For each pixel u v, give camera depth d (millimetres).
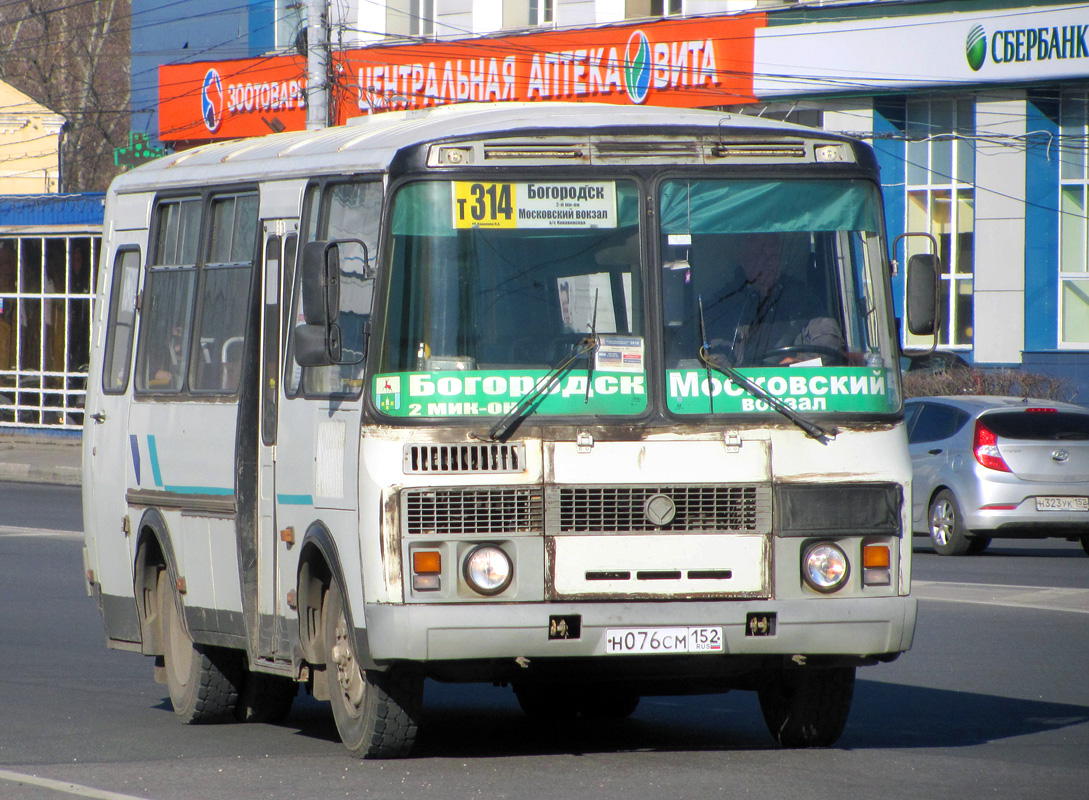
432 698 39906
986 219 119438
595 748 31781
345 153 30422
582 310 28328
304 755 30984
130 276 39125
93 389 40844
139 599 37656
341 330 29344
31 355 155000
